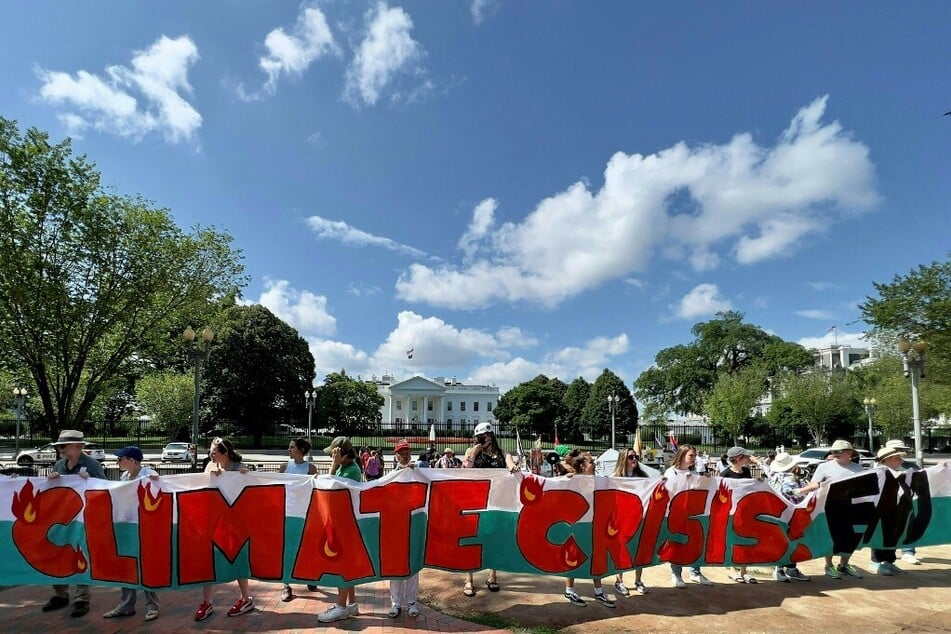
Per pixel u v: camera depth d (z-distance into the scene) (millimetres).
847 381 49625
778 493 7336
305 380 53812
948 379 24781
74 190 23453
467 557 6266
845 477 7609
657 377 65812
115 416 56375
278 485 5938
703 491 7055
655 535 6730
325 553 5746
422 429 55156
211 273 27969
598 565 6332
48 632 5199
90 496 5797
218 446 6047
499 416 79625
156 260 25547
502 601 6262
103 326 24734
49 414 24500
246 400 48406
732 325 64125
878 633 5426
